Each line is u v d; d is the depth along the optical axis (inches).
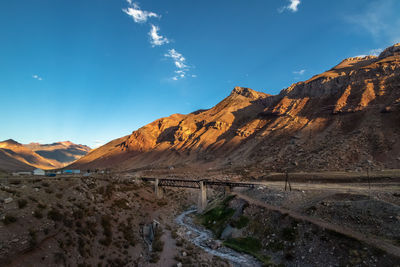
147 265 1133.1
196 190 3607.3
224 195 2726.4
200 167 6692.9
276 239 1478.8
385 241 1113.4
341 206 1508.4
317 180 2997.0
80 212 1179.3
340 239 1204.5
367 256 1055.0
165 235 1571.1
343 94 6003.9
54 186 1333.7
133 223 1520.7
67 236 964.6
